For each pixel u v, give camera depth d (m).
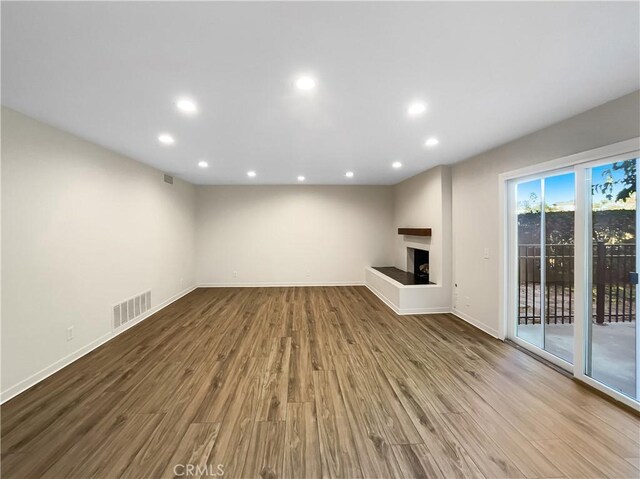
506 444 1.85
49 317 2.77
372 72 1.86
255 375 2.75
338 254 6.99
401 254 6.50
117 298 3.85
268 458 1.75
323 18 1.36
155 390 2.49
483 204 3.93
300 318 4.54
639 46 1.59
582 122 2.54
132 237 4.21
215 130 2.96
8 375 2.38
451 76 1.92
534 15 1.35
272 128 2.90
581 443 1.86
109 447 1.83
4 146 2.36
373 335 3.81
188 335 3.81
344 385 2.57
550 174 2.97
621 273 2.36
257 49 1.60
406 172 5.37
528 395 2.41
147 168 4.65
